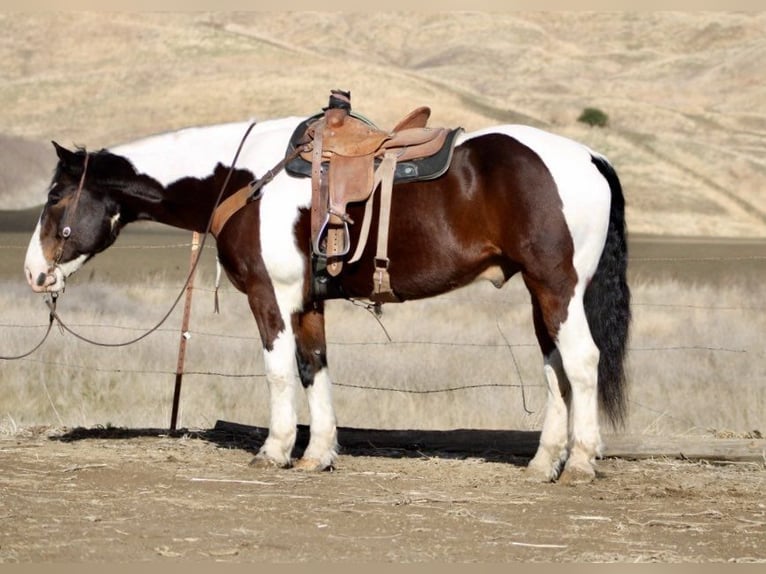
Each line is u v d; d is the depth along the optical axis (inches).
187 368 561.3
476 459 416.5
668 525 317.4
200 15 5374.0
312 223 371.6
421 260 369.1
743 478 383.6
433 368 556.4
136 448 423.8
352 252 374.6
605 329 371.2
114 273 1021.8
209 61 3543.3
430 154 368.5
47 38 3973.9
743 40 5236.2
